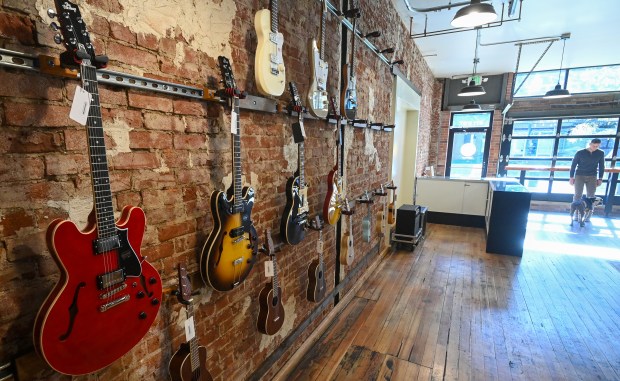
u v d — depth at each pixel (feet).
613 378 6.66
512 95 22.38
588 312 9.21
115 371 3.45
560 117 23.16
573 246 15.21
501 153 24.77
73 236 2.58
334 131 8.19
